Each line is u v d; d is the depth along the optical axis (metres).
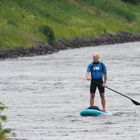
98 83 73.19
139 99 86.75
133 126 65.94
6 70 127.94
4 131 45.22
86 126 66.31
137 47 192.38
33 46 171.00
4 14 190.88
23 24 189.25
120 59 151.00
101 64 73.31
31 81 108.19
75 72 122.69
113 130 64.00
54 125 67.19
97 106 81.00
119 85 102.12
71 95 90.38
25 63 142.38
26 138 60.62
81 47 191.25
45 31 185.25
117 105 81.12
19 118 71.81
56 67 132.50
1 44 163.00
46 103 83.06
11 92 94.31
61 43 185.75
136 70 125.75
